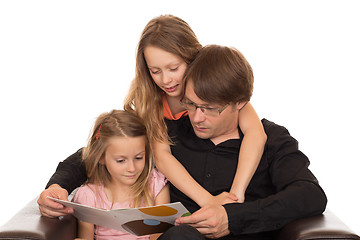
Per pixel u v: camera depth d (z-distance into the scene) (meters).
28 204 2.72
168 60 2.67
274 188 2.78
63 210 2.51
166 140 2.81
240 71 2.63
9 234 2.31
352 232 2.38
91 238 2.75
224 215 2.46
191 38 2.76
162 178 2.81
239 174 2.68
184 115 2.92
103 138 2.67
